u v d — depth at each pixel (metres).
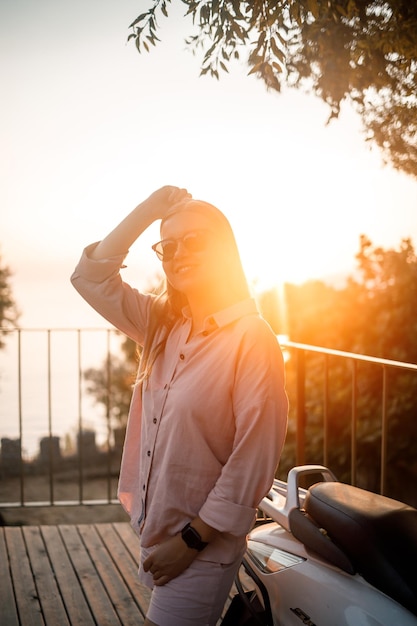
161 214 1.94
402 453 6.34
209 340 1.74
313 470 2.03
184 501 1.72
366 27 3.04
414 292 6.62
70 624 2.97
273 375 1.67
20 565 3.59
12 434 12.05
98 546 3.85
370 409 6.47
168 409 1.74
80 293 1.98
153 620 1.72
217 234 1.78
